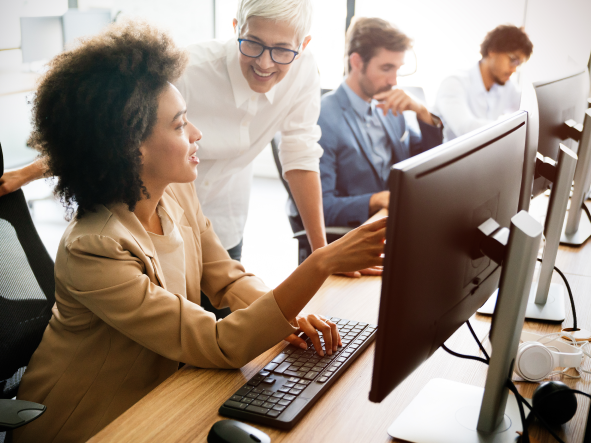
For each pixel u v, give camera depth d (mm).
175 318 971
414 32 3336
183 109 1051
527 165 1011
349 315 1187
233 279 1252
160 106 1014
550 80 1480
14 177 1229
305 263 950
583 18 3043
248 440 738
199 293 1235
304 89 1774
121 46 969
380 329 649
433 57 3330
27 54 3092
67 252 989
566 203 1147
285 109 1768
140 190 1043
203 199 1825
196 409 866
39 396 1029
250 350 960
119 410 1023
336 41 3766
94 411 1023
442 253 700
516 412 847
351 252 919
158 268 1051
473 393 887
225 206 1938
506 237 766
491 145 796
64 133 960
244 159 1835
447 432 795
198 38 4680
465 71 3121
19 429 1025
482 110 3127
